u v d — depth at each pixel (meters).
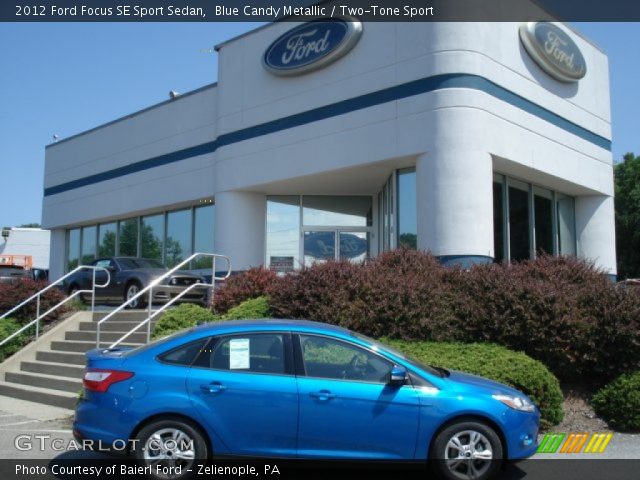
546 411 8.05
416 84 13.99
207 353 5.99
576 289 9.61
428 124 13.69
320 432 5.77
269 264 18.08
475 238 13.22
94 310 14.52
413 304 9.48
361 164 14.73
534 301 9.25
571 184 16.89
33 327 13.47
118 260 17.02
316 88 15.82
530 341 9.16
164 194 20.08
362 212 18.56
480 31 13.97
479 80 13.76
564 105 16.62
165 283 15.54
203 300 15.78
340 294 9.77
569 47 16.39
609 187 18.34
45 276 25.61
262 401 5.80
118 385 5.85
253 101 17.22
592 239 18.16
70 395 9.90
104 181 22.53
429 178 13.58
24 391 10.59
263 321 6.38
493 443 5.83
